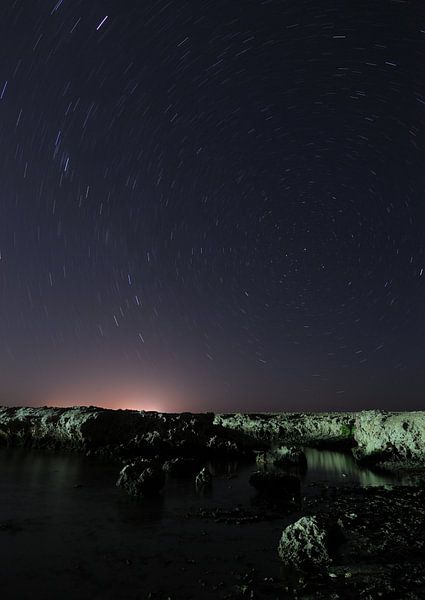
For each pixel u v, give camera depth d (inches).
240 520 436.8
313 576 297.0
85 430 999.6
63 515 457.1
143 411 1133.7
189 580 292.4
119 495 550.9
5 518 446.3
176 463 732.7
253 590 276.1
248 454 974.4
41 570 310.2
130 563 322.7
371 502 516.7
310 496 554.9
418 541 363.9
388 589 273.0
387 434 857.5
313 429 1407.5
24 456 916.6
